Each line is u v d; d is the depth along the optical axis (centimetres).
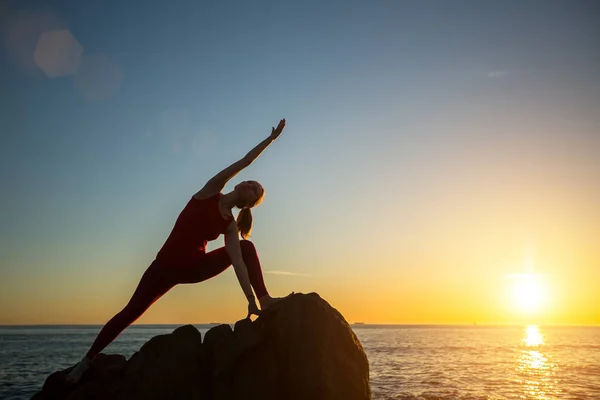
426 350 6259
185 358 596
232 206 586
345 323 613
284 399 568
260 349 586
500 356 5216
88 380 603
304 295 610
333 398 553
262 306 608
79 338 10056
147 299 589
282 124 588
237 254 589
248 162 578
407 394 2297
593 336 14912
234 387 575
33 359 4369
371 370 3466
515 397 2272
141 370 604
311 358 565
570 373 3425
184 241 573
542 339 11825
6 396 2212
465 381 2845
